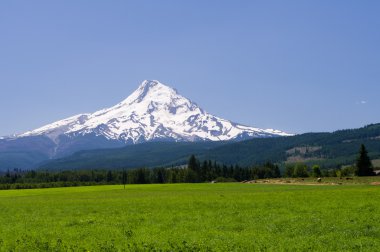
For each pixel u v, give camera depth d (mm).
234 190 95625
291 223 35344
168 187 124438
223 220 38531
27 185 189125
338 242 27031
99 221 40625
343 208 45312
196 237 29453
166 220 39969
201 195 75375
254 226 34438
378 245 25844
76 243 28578
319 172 192500
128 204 59312
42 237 31562
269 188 101000
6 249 26906
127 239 29625
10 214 51469
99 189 121562
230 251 24875
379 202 49812
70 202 67750
